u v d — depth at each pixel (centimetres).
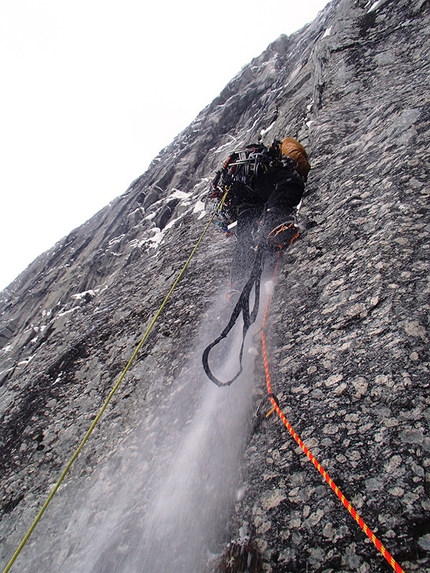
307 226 327
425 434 149
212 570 166
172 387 320
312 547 145
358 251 258
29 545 279
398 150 311
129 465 276
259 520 167
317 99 539
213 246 536
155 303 482
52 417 410
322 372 204
